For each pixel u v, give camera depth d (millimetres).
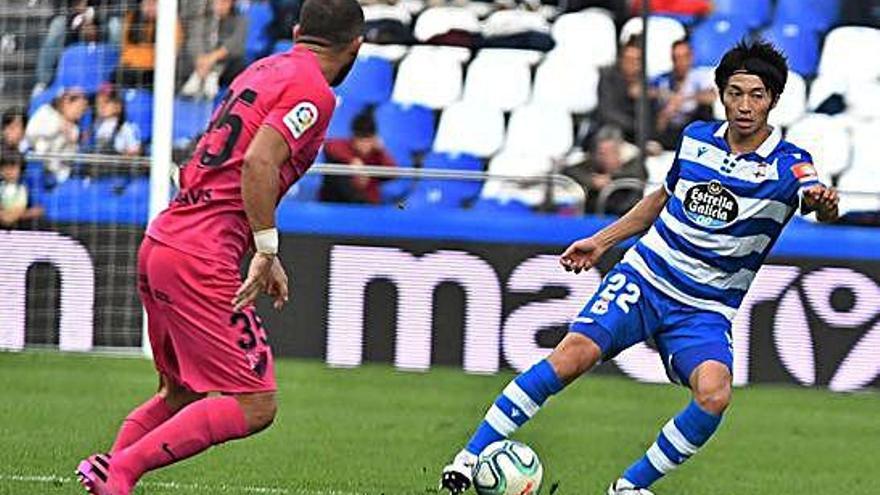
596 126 46656
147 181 43844
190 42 45969
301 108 20250
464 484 22703
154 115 42125
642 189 45375
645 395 40125
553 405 38125
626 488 23250
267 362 20875
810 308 42156
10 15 45781
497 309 42594
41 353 43250
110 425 32531
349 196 45844
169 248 20484
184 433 20578
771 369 42250
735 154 23000
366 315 42812
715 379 22484
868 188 47375
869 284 42125
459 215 42688
